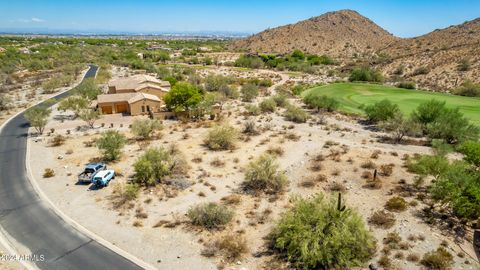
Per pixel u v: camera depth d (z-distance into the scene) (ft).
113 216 89.40
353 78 385.29
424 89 327.88
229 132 148.25
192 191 103.96
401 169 118.21
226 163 127.65
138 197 99.60
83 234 81.51
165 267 69.92
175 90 196.75
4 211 92.68
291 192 104.06
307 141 155.74
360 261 68.85
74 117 197.47
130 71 419.95
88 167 111.65
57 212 91.35
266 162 108.99
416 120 179.22
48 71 407.64
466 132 156.66
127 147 145.38
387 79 386.32
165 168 110.22
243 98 265.75
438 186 89.76
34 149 142.41
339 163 125.39
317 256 66.23
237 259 72.02
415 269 67.82
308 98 243.19
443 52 406.82
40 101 243.60
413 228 81.97
